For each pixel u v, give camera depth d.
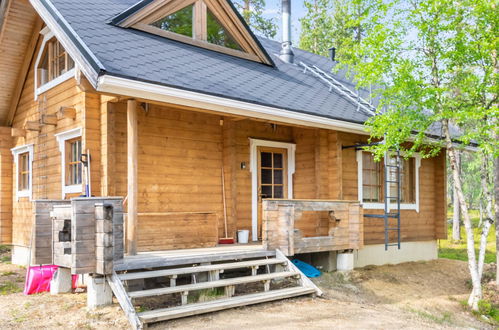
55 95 9.08
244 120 9.77
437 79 8.62
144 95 6.40
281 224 7.79
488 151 7.99
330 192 9.85
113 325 5.24
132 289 6.64
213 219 8.08
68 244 6.11
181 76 7.22
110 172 7.48
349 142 10.26
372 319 6.13
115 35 7.78
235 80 8.45
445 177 12.55
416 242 12.11
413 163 12.08
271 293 6.73
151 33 8.72
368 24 8.72
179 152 8.55
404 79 8.30
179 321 5.51
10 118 11.24
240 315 5.87
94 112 7.73
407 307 7.74
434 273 10.88
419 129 8.84
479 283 8.50
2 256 12.05
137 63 6.90
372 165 11.02
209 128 9.09
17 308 6.08
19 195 10.60
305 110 8.50
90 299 5.85
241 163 9.66
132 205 6.64
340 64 9.31
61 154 8.69
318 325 5.64
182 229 7.62
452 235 20.88
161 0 8.80
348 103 10.65
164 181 8.27
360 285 8.68
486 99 8.83
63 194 8.50
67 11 7.88
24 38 9.93
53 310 5.92
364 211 10.55
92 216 5.71
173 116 8.51
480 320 7.84
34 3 7.91
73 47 6.56
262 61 10.83
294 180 10.59
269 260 7.32
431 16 8.19
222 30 10.09
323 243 8.45
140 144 8.00
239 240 9.12
